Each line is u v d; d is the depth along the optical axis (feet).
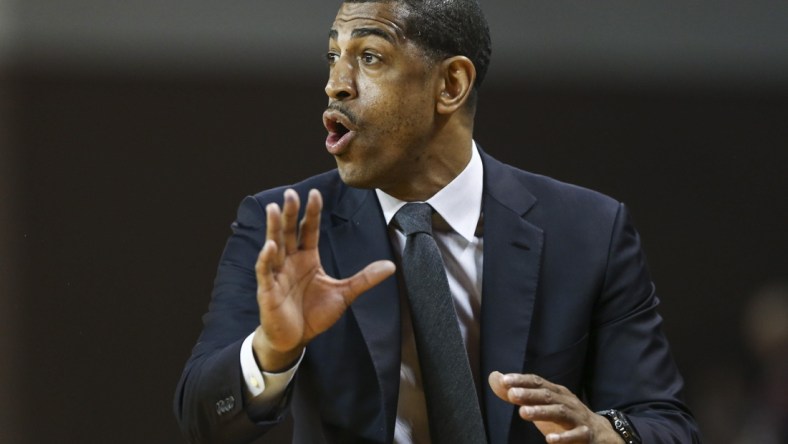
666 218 63.98
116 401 60.49
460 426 24.90
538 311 26.21
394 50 25.00
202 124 60.39
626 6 60.49
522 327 25.76
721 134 63.05
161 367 60.70
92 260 60.39
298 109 60.54
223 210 60.75
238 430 23.88
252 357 23.39
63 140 59.88
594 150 62.39
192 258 60.80
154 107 60.08
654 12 60.59
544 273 26.40
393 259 26.05
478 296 26.21
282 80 60.03
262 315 22.20
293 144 60.70
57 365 60.13
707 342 65.31
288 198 21.95
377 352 25.14
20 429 59.88
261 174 60.75
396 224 26.30
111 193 60.39
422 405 25.48
